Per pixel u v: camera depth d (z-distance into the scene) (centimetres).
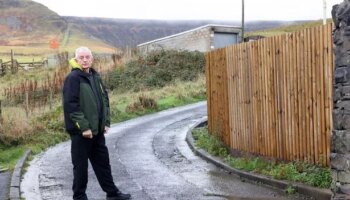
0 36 17512
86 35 18088
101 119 713
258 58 939
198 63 3634
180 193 789
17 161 1105
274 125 895
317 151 776
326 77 746
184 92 2817
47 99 2456
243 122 1016
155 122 1947
